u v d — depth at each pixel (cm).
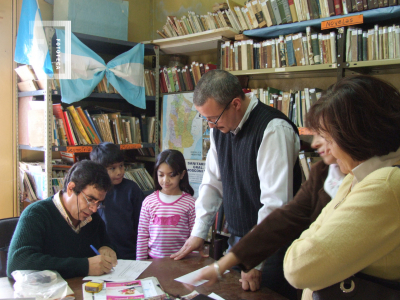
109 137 283
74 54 252
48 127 243
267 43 236
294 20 222
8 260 123
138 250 182
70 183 131
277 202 126
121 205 204
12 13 274
